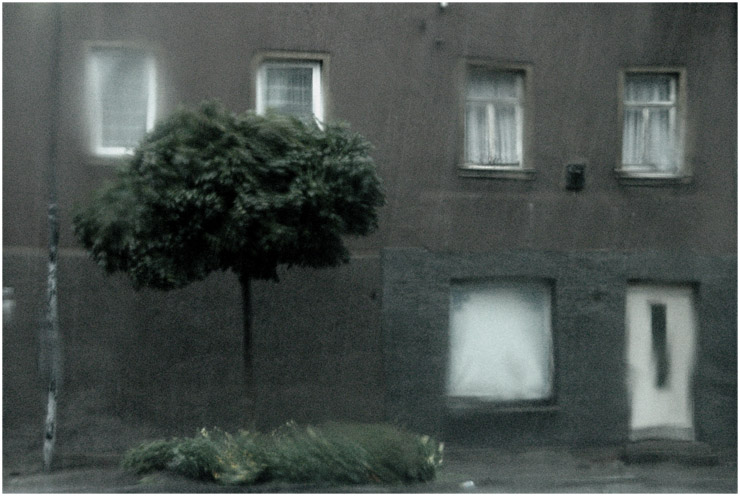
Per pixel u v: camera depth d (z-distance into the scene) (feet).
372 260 38.65
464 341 39.75
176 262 30.32
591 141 40.63
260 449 30.40
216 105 31.01
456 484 30.27
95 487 30.07
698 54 41.29
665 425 40.47
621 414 39.81
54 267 35.76
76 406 36.40
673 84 41.37
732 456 39.17
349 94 39.01
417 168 39.27
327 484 29.40
